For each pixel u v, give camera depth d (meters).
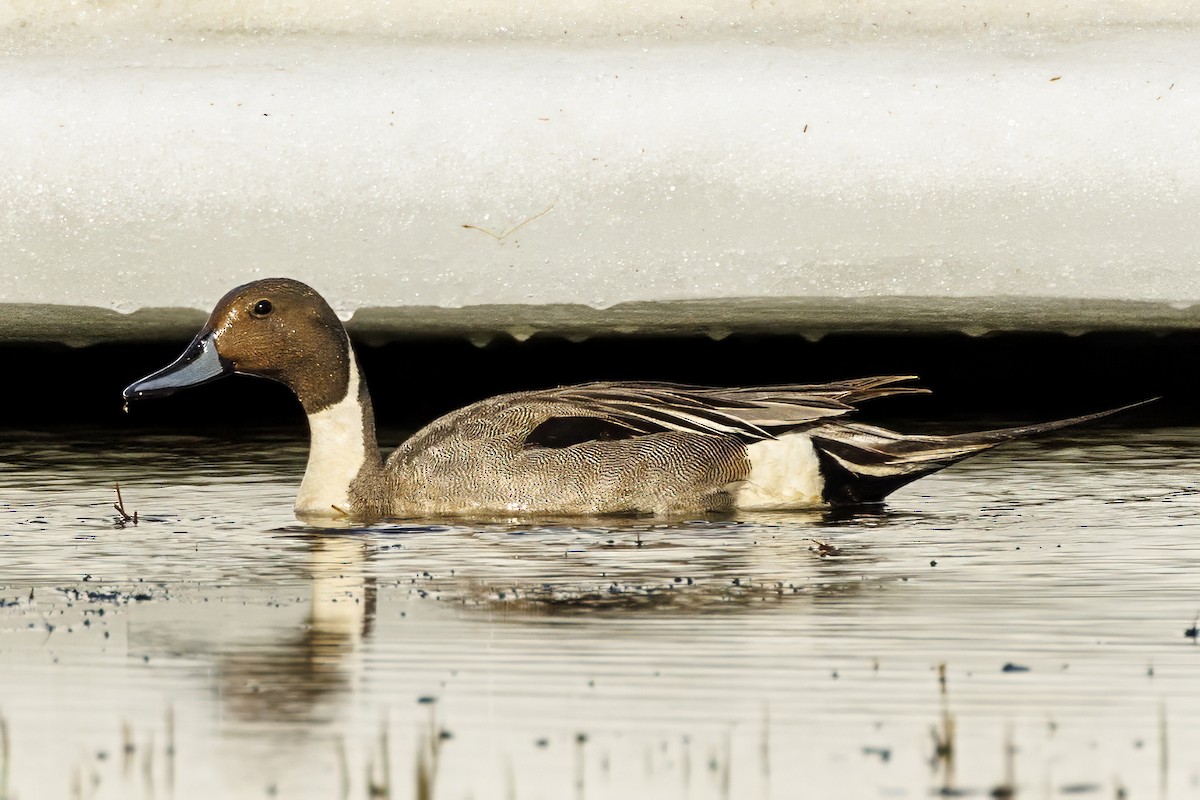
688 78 14.89
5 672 6.70
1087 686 6.46
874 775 5.56
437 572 8.67
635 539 9.74
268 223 14.35
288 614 7.66
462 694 6.39
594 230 14.38
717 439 10.95
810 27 15.46
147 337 14.93
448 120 14.64
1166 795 5.39
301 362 10.94
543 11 15.54
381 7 15.55
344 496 10.79
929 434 13.35
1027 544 9.33
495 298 14.28
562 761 5.69
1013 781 5.51
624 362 15.41
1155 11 15.52
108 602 7.94
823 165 14.48
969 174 14.46
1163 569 8.58
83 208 14.35
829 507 10.95
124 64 15.06
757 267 14.28
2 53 15.10
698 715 6.14
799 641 7.11
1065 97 14.69
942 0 15.53
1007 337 15.10
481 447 10.93
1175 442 13.30
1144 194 14.38
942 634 7.23
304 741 5.89
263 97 14.76
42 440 13.63
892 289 14.31
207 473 12.25
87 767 5.65
